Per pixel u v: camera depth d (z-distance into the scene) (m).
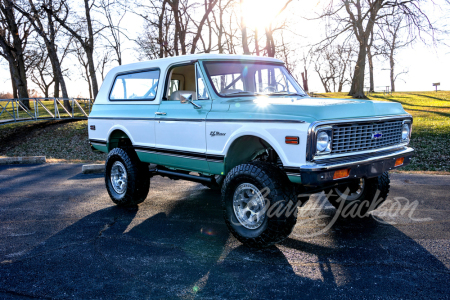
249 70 4.82
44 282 3.12
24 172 9.51
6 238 4.22
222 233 4.34
